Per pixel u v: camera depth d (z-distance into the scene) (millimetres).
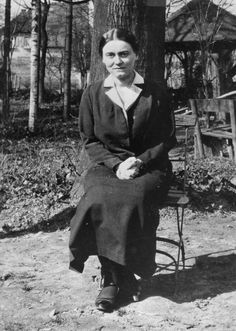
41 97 28984
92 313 3621
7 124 17719
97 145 3822
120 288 3777
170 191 4074
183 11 21391
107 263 3645
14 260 4727
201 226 5746
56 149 10906
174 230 5598
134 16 6191
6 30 20219
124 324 3455
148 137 3768
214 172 8234
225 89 19219
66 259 4734
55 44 47031
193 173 7145
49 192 6703
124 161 3617
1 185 7086
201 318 3533
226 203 6414
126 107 3689
